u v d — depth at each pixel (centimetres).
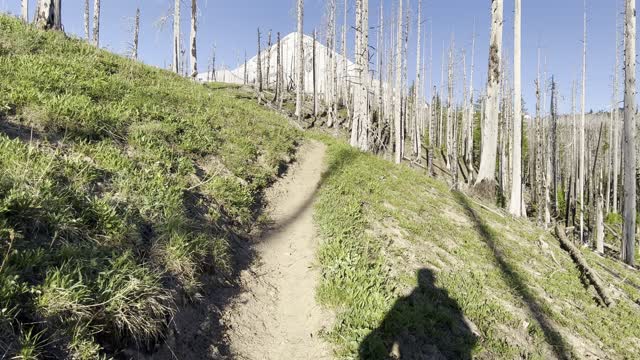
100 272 423
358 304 605
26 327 345
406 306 631
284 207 1018
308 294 648
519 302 843
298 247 820
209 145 1048
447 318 643
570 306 945
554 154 3922
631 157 1659
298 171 1341
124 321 402
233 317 553
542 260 1187
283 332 568
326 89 5050
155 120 999
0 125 638
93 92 973
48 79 898
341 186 1186
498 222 1410
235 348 503
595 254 1549
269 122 1706
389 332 562
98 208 516
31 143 601
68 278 397
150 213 604
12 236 372
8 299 341
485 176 1655
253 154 1197
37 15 1491
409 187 1443
